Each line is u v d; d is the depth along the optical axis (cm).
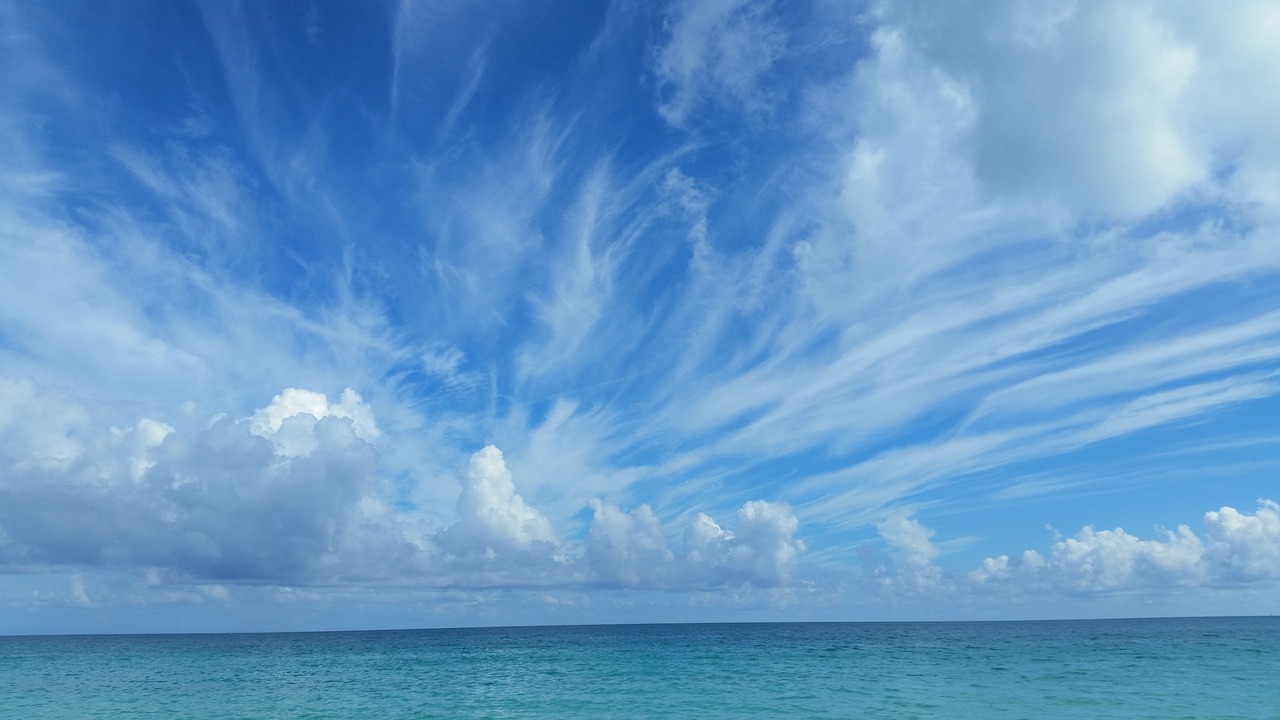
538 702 5022
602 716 4328
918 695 4912
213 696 5697
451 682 6531
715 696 5131
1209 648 9031
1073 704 4372
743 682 5991
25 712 4916
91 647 14512
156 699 5541
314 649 12938
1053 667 6725
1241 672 6062
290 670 8162
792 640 13462
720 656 9194
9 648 14138
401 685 6341
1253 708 4153
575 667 7938
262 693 5869
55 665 9262
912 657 8300
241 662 9581
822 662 7856
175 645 15250
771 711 4372
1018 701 4531
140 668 8644
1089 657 7844
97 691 6134
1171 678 5662
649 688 5731
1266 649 8731
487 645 13675
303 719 4447
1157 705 4294
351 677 7188
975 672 6375
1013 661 7444
